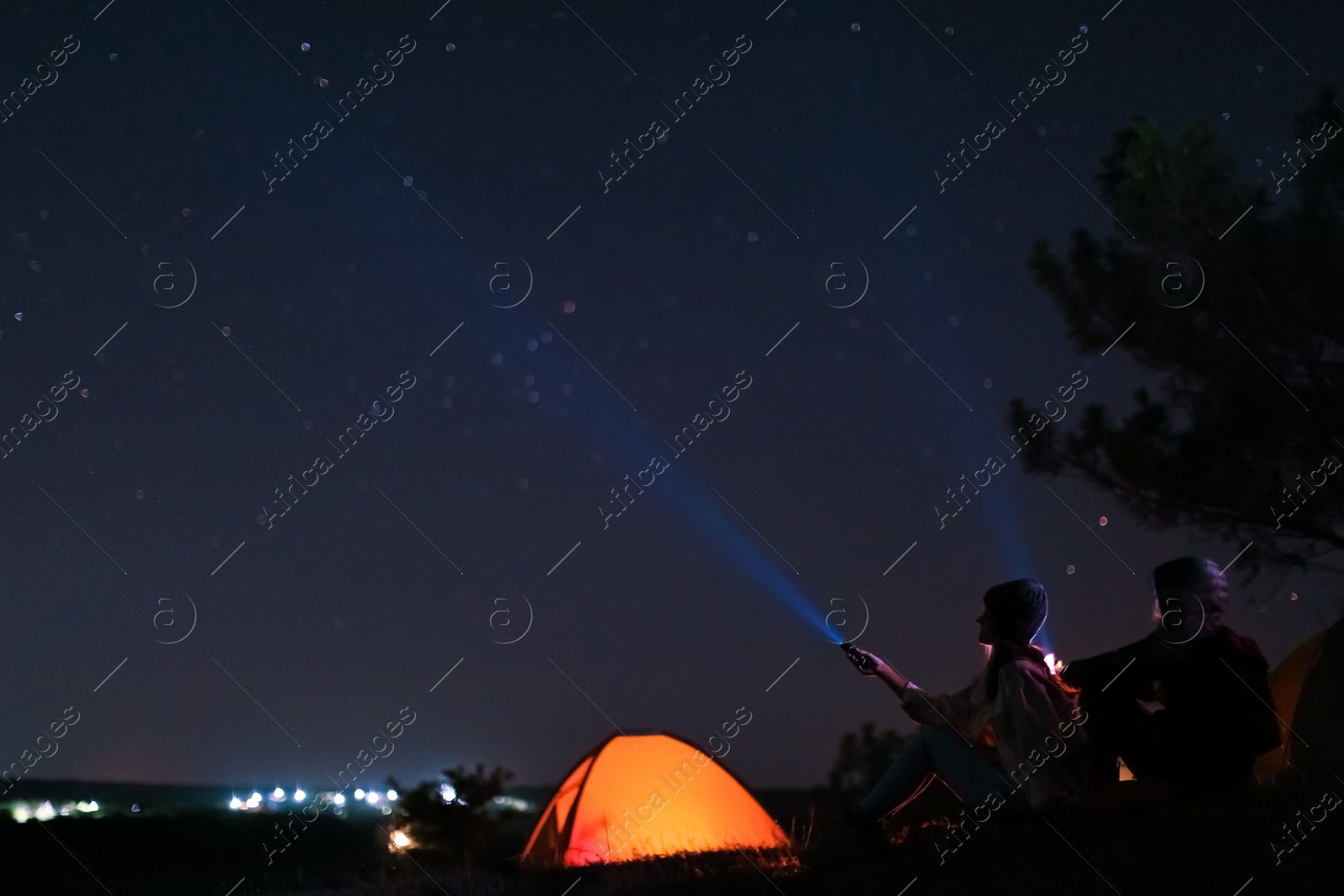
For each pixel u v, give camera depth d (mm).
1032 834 5082
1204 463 8945
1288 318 8969
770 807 9656
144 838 12508
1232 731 5215
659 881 5848
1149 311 9273
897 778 5398
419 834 9500
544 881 6414
